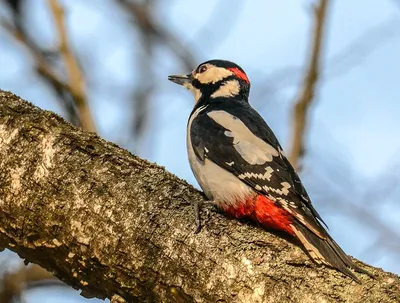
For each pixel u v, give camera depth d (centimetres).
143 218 963
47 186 995
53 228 980
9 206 1000
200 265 928
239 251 933
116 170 1009
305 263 924
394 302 877
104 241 959
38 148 1021
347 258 958
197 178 1201
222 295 909
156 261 939
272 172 1123
